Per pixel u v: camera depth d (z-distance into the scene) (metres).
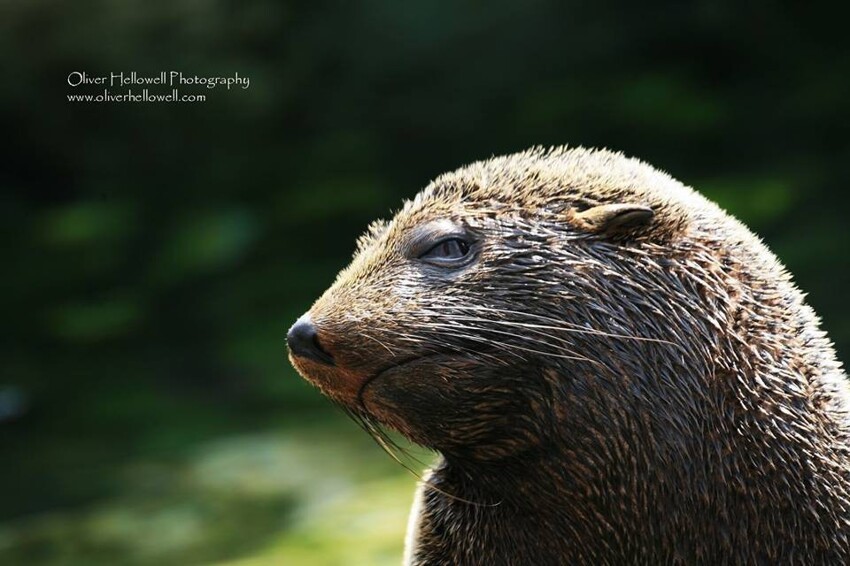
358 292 6.01
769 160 20.55
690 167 20.89
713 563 5.87
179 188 23.59
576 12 24.23
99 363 17.58
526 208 6.07
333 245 21.00
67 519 12.20
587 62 24.23
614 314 5.85
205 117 23.91
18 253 21.83
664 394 5.80
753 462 5.81
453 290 5.95
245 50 24.20
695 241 6.05
